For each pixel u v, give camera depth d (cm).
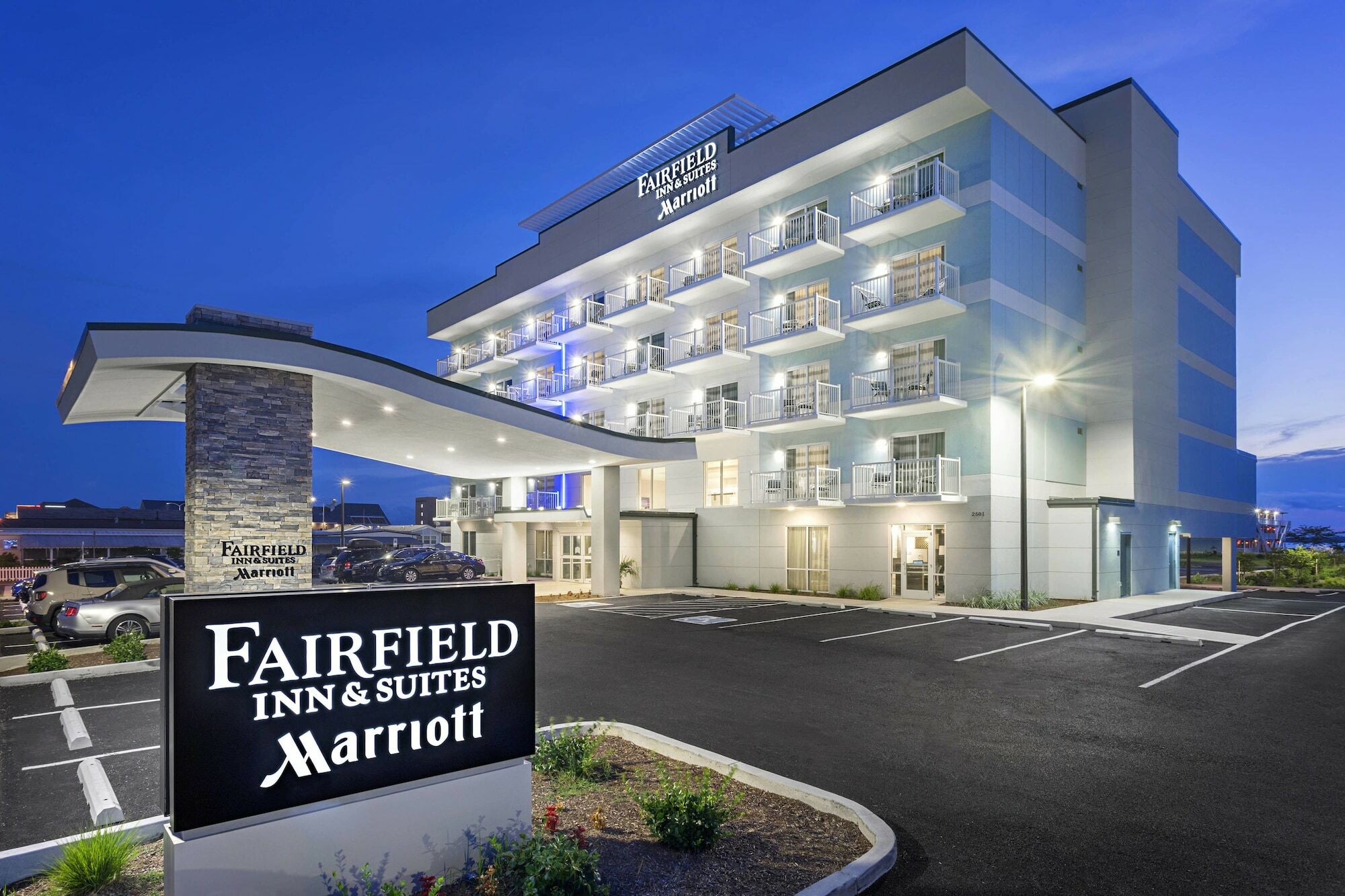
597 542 2566
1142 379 2712
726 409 3027
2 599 3042
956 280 2386
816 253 2677
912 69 2338
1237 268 3753
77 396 1514
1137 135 2753
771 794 619
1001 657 1351
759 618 1933
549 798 597
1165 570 2836
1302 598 2766
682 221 3166
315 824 412
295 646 414
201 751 380
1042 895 468
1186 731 861
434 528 7562
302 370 1416
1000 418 2312
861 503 2503
